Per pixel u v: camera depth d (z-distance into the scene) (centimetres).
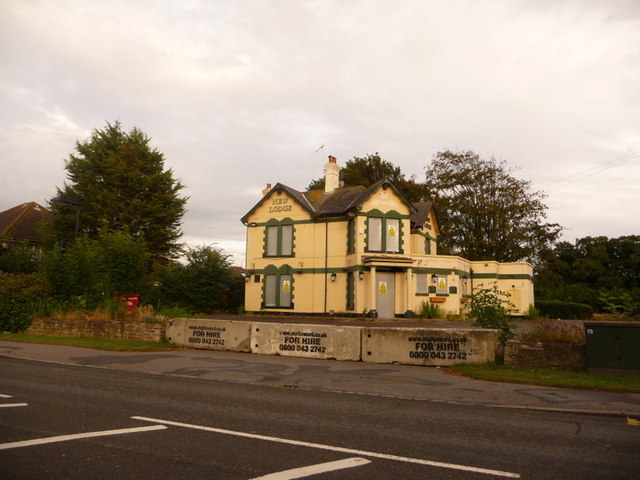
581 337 1302
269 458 554
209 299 2981
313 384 1080
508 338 1404
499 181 4353
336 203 3284
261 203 3416
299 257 3241
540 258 4384
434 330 1384
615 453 607
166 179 4034
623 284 5666
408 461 556
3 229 4344
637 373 1166
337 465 535
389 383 1101
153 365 1318
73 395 894
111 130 4141
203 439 623
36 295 2123
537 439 667
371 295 2905
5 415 726
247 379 1133
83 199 3900
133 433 642
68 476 484
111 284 2142
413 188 4841
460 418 787
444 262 3203
